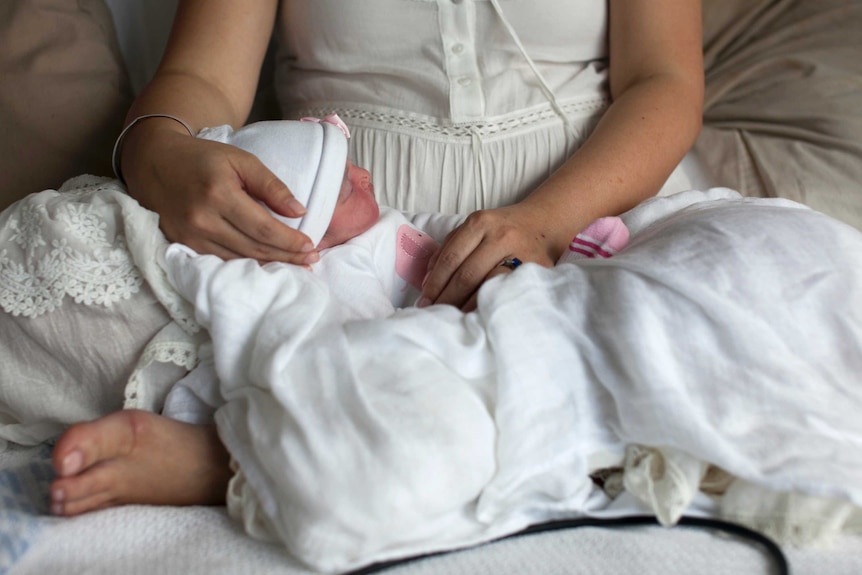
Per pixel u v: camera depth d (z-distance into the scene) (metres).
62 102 1.19
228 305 0.71
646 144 1.02
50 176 1.18
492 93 1.11
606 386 0.66
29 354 0.80
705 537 0.64
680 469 0.63
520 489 0.65
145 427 0.67
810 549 0.62
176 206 0.80
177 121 0.94
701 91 1.12
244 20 1.12
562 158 1.13
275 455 0.60
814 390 0.64
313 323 0.69
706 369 0.64
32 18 1.21
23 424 0.83
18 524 0.61
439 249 0.92
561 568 0.60
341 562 0.58
